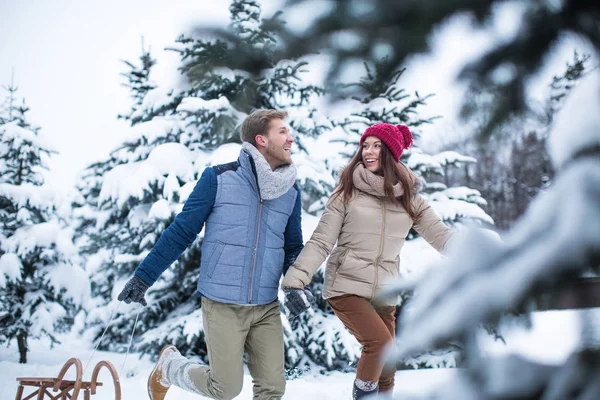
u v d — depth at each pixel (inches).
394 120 270.5
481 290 18.5
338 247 119.7
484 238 20.1
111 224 310.0
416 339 19.3
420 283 21.0
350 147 278.7
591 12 24.6
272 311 110.4
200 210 106.0
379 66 27.7
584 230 17.2
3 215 307.6
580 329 18.6
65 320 313.0
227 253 105.8
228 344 104.5
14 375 217.9
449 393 20.1
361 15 26.2
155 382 119.2
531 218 19.3
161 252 105.4
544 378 19.2
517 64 26.5
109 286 341.7
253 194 108.6
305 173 261.1
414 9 25.4
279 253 111.3
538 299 18.2
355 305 112.3
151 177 270.4
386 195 116.0
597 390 18.3
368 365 108.4
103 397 160.4
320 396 163.2
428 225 120.8
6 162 327.9
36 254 305.9
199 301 287.1
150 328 288.8
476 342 19.6
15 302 298.4
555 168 20.0
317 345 254.7
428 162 272.2
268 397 107.0
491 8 25.3
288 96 244.5
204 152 283.6
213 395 108.2
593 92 19.8
